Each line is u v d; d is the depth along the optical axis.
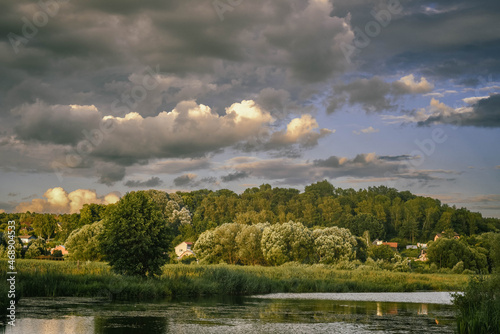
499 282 26.44
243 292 51.19
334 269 84.00
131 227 47.00
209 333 22.95
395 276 74.38
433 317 31.73
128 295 39.34
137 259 46.75
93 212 175.12
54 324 23.97
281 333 23.48
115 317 27.25
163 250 47.34
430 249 113.25
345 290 59.88
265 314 31.19
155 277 47.22
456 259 107.12
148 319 26.97
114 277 44.00
